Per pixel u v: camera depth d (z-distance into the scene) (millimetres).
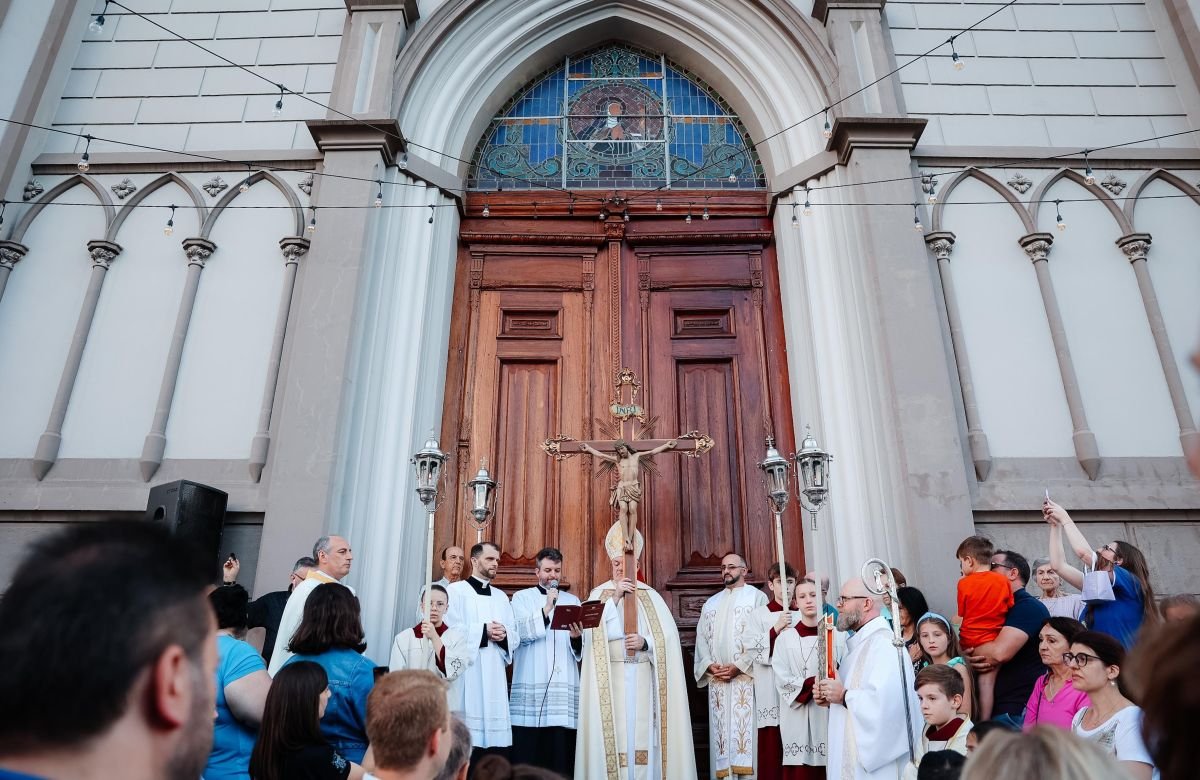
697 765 6258
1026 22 8117
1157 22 8102
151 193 7516
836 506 6543
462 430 7195
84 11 8227
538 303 7691
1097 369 6793
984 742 1468
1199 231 7246
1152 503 6336
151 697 1011
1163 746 1059
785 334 7477
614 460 6188
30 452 6637
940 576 5891
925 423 6309
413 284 7227
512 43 8344
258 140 7676
